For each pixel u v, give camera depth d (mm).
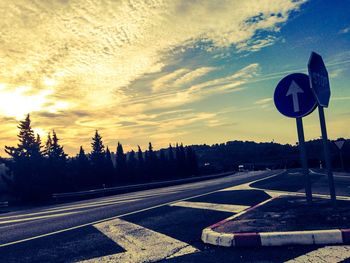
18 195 36594
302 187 12266
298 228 4445
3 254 5031
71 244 5348
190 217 7105
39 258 4609
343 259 3537
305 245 4125
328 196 7871
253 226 4844
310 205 6172
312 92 5977
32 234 6672
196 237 5113
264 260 3689
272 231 4414
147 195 16484
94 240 5504
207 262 3799
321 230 4234
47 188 36719
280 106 6246
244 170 95188
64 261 4340
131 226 6570
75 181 50594
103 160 63625
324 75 5922
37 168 36812
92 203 14836
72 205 15188
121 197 17938
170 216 7496
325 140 5734
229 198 9969
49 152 50281
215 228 4988
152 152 88250
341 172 26172
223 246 4410
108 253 4562
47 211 12664
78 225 7328
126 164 75562
